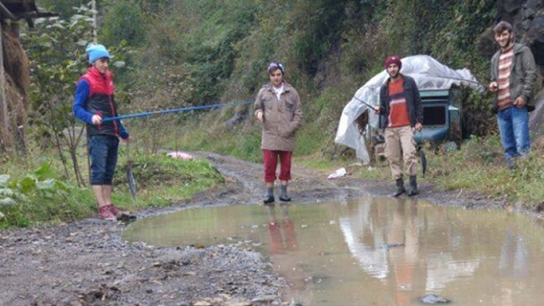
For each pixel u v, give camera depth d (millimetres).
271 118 9648
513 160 8867
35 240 6816
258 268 5301
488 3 14914
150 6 40875
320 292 4547
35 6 14750
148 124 13977
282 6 27047
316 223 7488
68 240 6785
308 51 24625
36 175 8844
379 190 10406
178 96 16516
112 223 8047
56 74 10297
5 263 5590
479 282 4637
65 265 5469
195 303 4309
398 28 18328
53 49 10844
